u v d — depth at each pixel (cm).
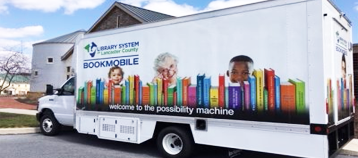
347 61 677
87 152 786
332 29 573
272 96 566
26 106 2311
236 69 606
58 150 807
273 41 568
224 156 739
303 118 537
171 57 696
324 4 535
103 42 830
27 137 1004
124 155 756
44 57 3319
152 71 726
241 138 600
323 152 521
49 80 3278
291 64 549
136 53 757
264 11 579
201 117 649
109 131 800
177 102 685
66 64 3181
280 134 560
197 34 659
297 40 544
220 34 628
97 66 840
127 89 770
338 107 600
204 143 645
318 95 525
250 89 589
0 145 868
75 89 895
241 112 600
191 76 664
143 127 738
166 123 718
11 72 2294
